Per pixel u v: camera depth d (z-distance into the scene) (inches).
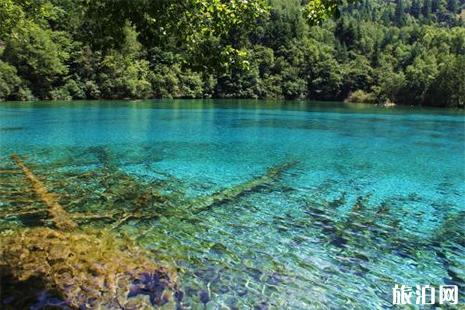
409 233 452.4
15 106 2063.2
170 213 480.7
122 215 463.5
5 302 250.7
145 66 3405.5
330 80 4771.2
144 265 317.7
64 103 2415.1
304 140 1162.0
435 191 641.0
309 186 642.2
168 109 2235.5
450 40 5629.9
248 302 294.4
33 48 2524.6
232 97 4274.1
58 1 810.2
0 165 687.7
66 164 719.7
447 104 3627.0
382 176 735.7
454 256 394.3
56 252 314.5
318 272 347.6
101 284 283.3
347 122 1807.3
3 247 316.8
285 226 454.9
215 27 244.7
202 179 657.6
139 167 724.7
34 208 471.5
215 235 418.3
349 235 437.4
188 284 310.8
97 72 2999.5
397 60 5457.7
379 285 331.6
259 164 797.9
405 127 1644.9
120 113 1845.5
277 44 5123.0
